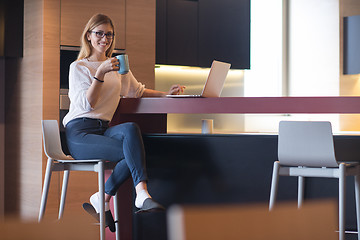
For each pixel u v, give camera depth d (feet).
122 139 10.24
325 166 9.66
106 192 10.36
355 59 20.68
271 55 23.00
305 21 22.24
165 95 12.15
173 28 19.71
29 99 16.83
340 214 9.43
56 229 2.56
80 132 10.60
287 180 11.20
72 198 16.72
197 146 11.38
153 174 11.55
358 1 21.33
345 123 21.15
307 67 22.16
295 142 9.78
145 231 11.78
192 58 20.17
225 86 21.93
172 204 11.45
